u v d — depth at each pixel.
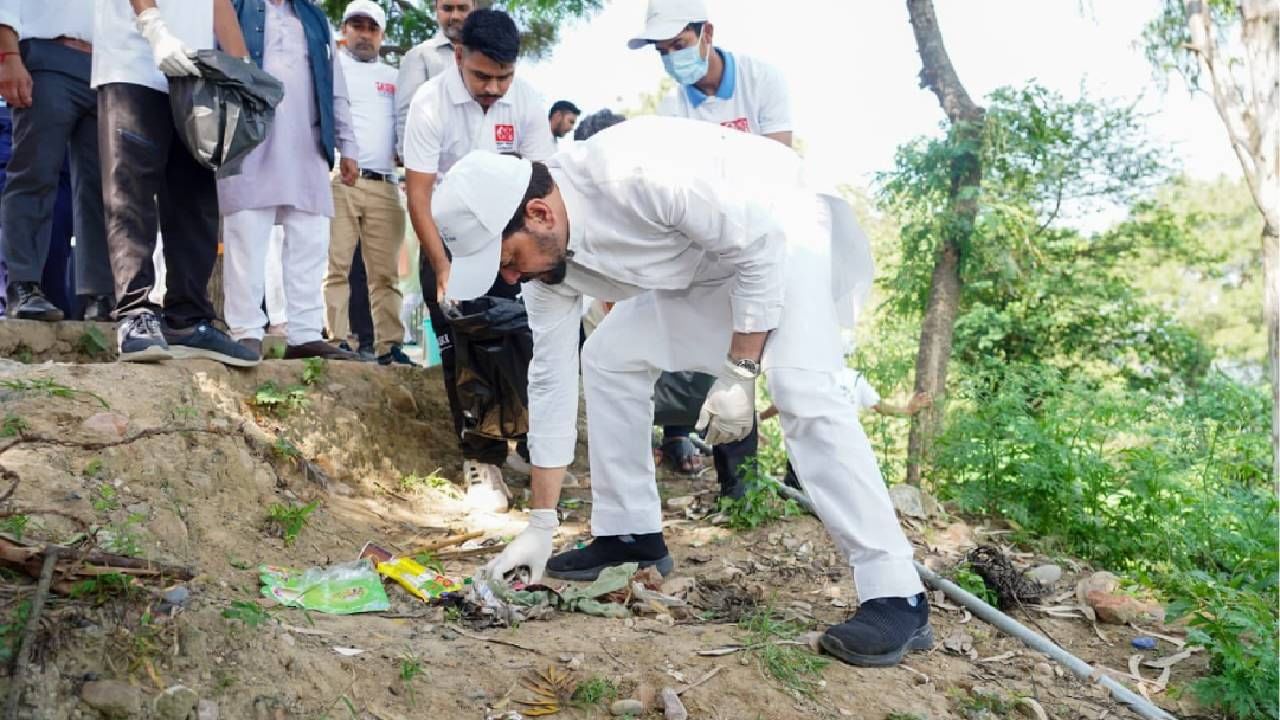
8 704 2.14
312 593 3.13
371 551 3.49
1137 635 3.95
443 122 4.64
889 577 3.16
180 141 3.93
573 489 5.17
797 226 3.20
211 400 4.01
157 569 2.67
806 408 3.15
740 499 4.61
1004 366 5.91
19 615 2.32
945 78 8.48
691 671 2.90
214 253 4.17
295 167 4.73
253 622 2.54
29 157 4.12
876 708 2.89
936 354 7.60
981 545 4.89
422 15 9.98
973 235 8.37
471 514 4.60
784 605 3.71
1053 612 4.11
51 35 4.07
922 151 8.87
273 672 2.47
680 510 4.95
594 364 3.68
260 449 4.05
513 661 2.82
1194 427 5.85
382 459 4.80
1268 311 7.51
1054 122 10.80
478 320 4.41
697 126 3.12
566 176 3.03
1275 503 5.09
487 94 4.60
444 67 5.46
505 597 3.22
